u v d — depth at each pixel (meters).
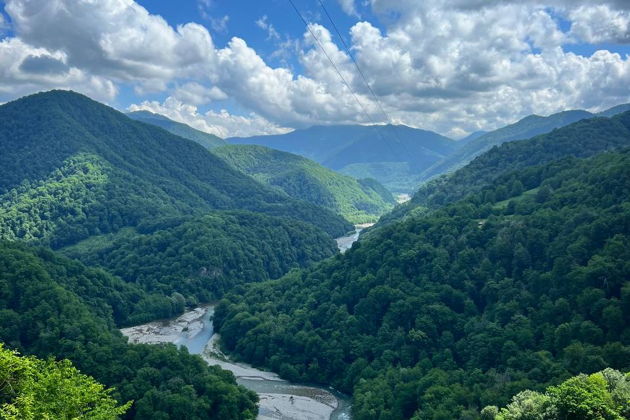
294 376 157.12
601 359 99.44
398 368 136.50
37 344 133.88
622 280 117.12
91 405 68.56
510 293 138.38
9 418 49.28
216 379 132.12
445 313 142.88
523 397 78.50
